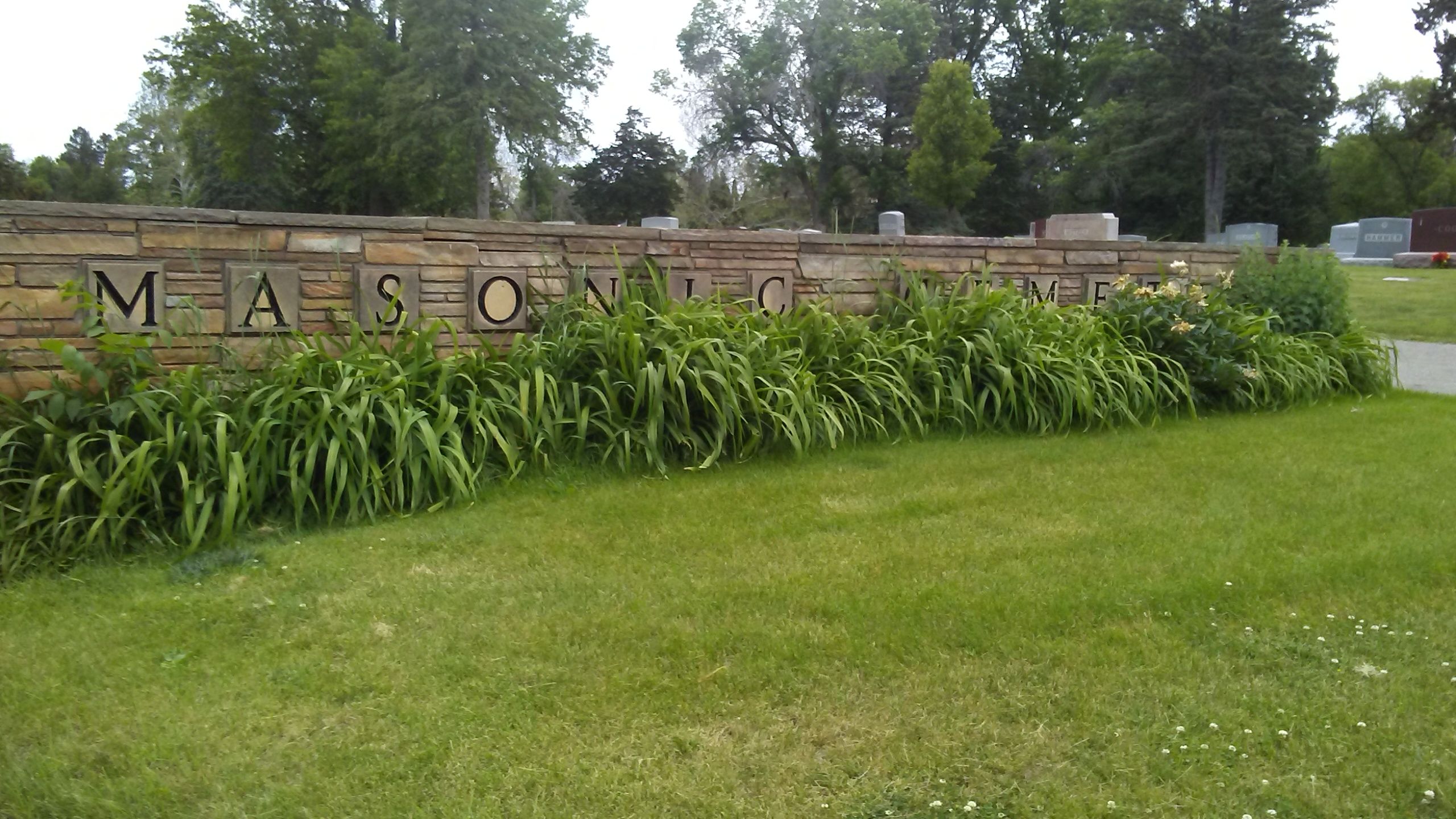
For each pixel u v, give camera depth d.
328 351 5.88
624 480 5.51
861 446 6.32
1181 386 7.38
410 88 38.00
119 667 3.36
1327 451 6.30
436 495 5.09
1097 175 45.97
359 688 3.24
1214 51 40.62
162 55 45.16
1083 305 8.20
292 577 4.12
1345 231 35.06
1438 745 2.92
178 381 4.88
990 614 3.76
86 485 4.35
